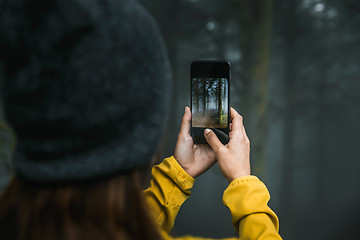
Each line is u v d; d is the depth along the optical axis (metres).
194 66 1.17
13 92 0.45
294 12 15.04
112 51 0.46
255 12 8.18
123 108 0.48
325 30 18.06
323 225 21.39
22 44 0.44
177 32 9.45
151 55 0.51
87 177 0.48
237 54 15.13
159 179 1.03
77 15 0.44
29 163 0.48
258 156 8.12
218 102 1.12
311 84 19.16
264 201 0.85
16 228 0.48
